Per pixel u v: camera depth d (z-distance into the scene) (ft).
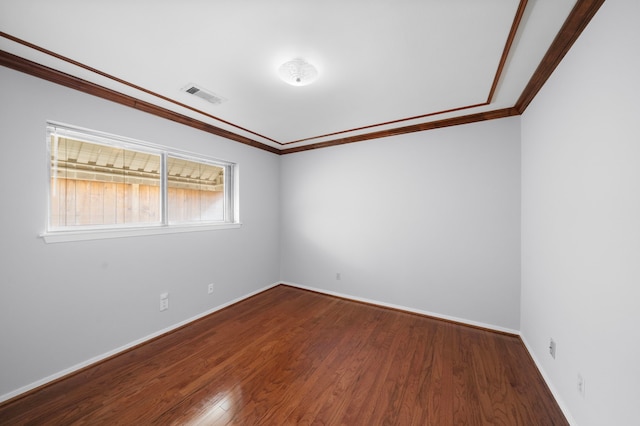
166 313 8.48
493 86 6.84
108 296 7.06
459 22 4.57
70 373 6.28
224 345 7.70
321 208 12.50
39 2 4.11
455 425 4.81
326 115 8.96
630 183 3.35
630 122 3.34
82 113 6.59
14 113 5.57
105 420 4.92
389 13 4.39
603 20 3.93
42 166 5.98
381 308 10.74
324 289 12.45
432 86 6.91
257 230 12.39
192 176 9.79
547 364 5.95
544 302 6.21
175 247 8.80
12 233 5.55
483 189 8.82
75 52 5.45
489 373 6.33
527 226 7.60
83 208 6.91
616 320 3.60
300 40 5.10
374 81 6.65
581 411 4.44
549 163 5.96
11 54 5.42
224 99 7.71
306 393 5.65
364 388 5.81
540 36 4.90
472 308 9.00
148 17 4.47
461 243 9.20
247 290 11.81
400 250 10.41
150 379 6.12
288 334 8.40
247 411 5.13
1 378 5.36
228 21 4.58
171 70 6.16
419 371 6.42
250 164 11.98
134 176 8.01
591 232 4.25
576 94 4.75
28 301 5.73
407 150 10.25
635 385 3.22
